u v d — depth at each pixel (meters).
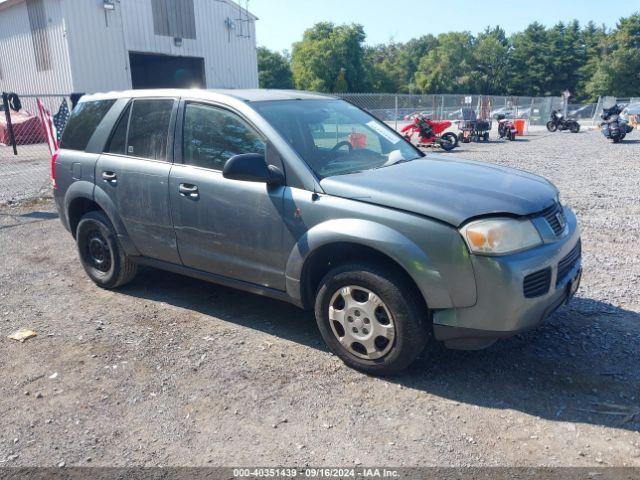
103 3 25.55
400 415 3.24
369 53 113.94
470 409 3.28
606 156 16.41
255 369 3.79
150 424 3.22
